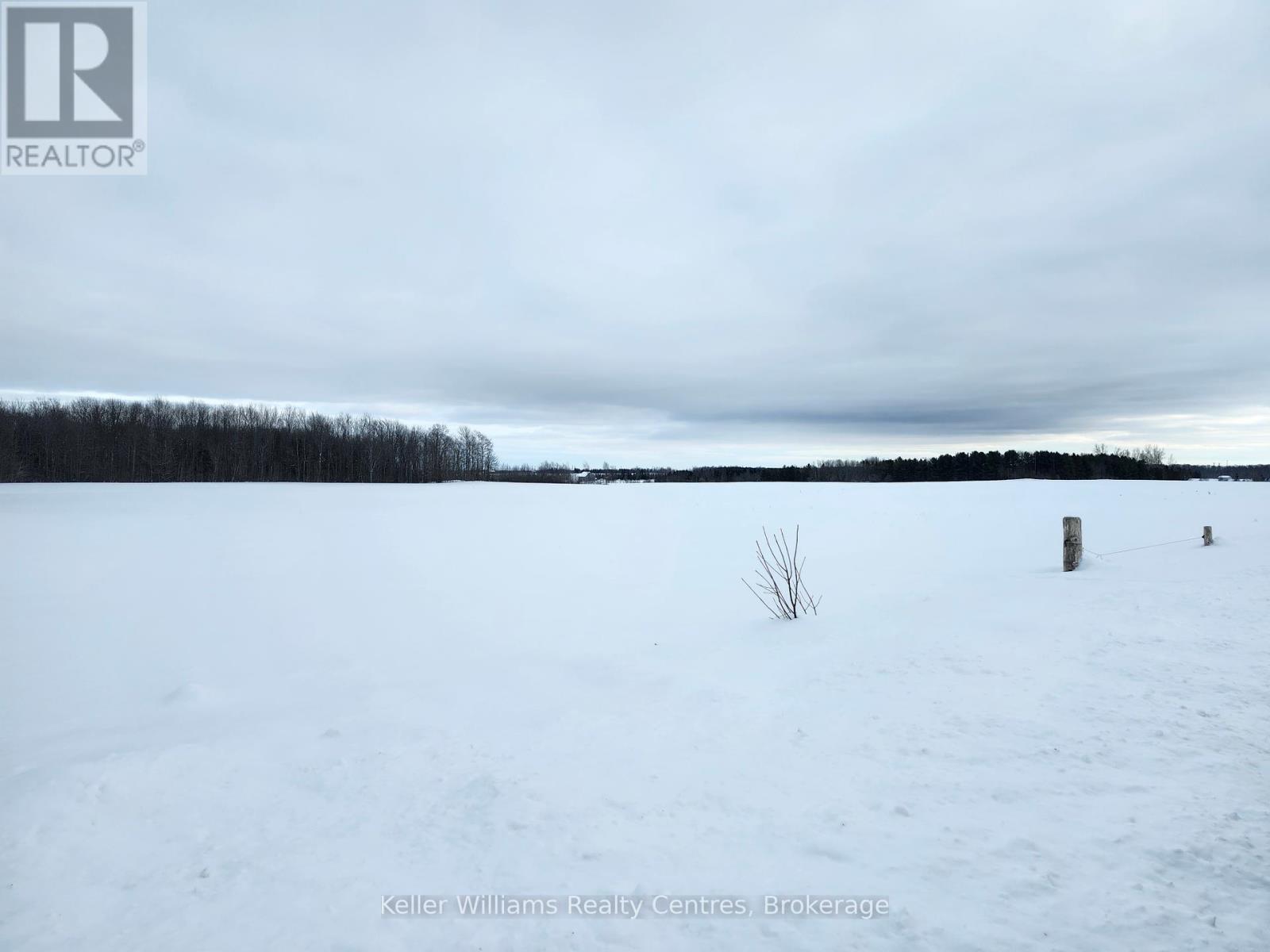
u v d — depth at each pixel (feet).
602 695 16.88
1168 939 6.56
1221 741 10.83
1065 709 12.65
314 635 28.04
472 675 20.38
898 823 9.12
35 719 17.99
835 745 12.01
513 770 11.89
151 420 216.54
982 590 25.44
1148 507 78.33
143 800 11.16
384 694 18.47
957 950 6.63
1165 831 8.39
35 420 193.67
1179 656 15.07
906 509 89.61
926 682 14.90
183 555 53.88
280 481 216.13
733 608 31.99
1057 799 9.43
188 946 7.39
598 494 142.92
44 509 94.53
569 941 7.14
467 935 7.34
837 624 22.40
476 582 41.88
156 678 21.93
